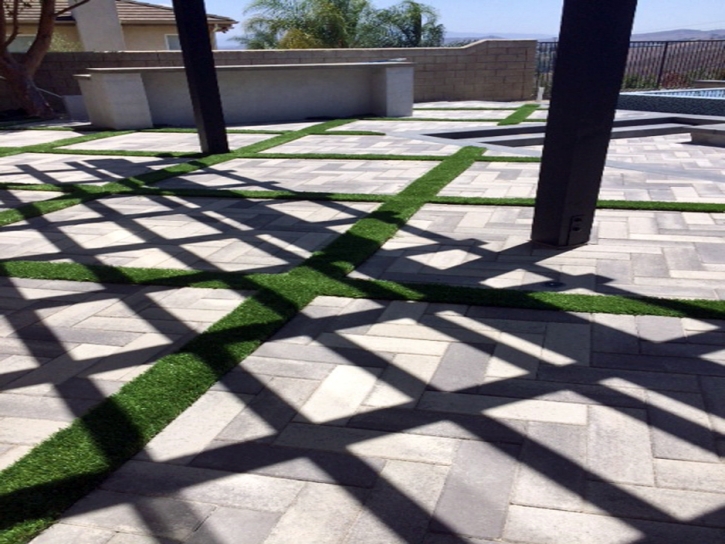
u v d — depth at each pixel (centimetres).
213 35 1903
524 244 362
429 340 247
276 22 1666
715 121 910
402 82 1132
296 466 174
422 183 537
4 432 194
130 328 268
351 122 1055
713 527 146
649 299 272
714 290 281
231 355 237
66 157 750
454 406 201
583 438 181
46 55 1248
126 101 1023
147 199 511
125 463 177
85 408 207
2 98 1288
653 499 156
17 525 152
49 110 1231
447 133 848
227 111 1106
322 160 683
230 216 450
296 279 315
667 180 525
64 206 489
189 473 172
